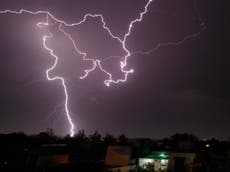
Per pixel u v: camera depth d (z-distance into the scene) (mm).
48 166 19391
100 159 22656
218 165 20375
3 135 24844
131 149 22953
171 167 21609
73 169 19578
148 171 22125
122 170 21250
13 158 19812
